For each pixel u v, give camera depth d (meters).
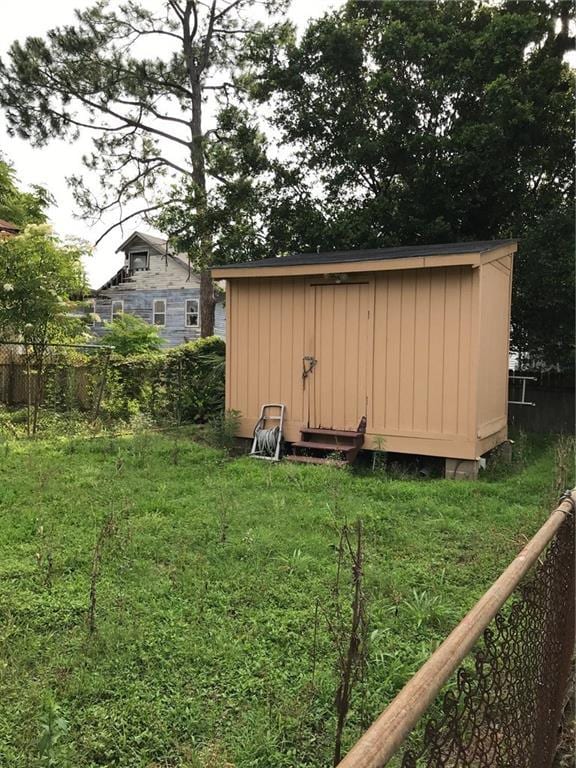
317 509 5.38
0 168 20.61
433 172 12.66
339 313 8.04
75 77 18.36
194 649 2.94
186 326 26.12
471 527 5.05
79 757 2.21
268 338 8.61
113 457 7.46
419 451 7.48
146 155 20.22
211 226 14.73
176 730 2.38
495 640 1.68
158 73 19.41
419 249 8.34
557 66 12.20
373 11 14.06
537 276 11.59
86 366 11.13
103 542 4.16
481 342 7.32
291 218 14.30
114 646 2.96
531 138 12.43
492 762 1.63
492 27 12.19
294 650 2.98
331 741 2.34
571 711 2.84
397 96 12.90
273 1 18.62
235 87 19.59
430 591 3.76
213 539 4.56
